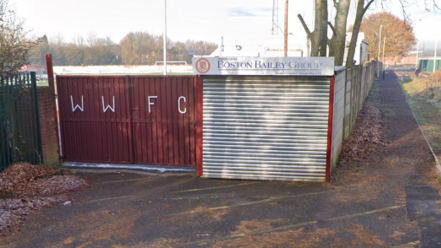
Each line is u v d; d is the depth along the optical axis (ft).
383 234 19.12
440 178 26.94
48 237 19.42
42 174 29.81
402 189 25.59
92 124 32.65
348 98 41.22
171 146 31.71
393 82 140.56
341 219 21.13
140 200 24.71
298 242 18.52
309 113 27.55
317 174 27.94
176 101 31.12
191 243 18.62
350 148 36.96
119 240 19.06
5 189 25.95
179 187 27.35
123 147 32.50
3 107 28.30
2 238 19.25
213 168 29.32
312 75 26.61
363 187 26.35
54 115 32.96
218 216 21.94
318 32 40.78
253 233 19.62
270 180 28.66
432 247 17.56
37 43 34.53
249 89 28.02
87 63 202.80
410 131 45.52
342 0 42.88
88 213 22.54
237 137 28.66
